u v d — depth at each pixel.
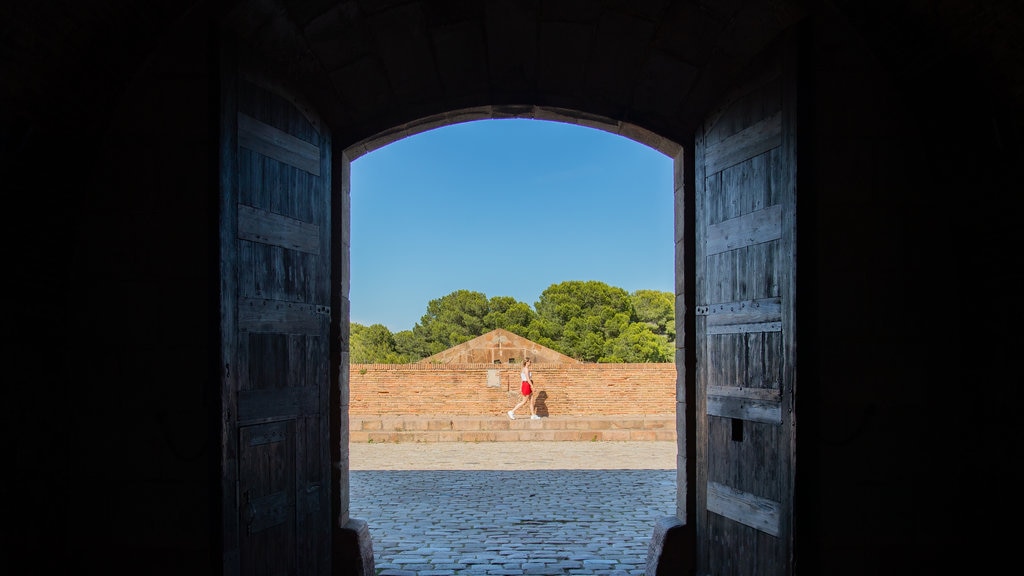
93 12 3.30
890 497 3.95
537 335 53.56
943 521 3.95
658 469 11.83
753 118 4.45
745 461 4.43
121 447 3.93
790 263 3.98
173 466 3.90
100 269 3.98
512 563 6.01
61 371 3.89
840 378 3.98
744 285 4.48
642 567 5.90
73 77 3.53
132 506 3.91
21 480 3.64
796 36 4.00
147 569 3.89
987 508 3.80
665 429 16.86
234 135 3.90
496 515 8.05
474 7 4.60
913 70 3.72
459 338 60.59
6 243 3.54
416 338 61.25
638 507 8.52
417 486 10.09
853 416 3.97
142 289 3.96
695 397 5.16
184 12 3.59
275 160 4.30
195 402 3.90
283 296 4.33
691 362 5.21
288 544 4.30
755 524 4.29
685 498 5.15
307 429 4.56
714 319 4.84
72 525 3.93
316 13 4.28
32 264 3.70
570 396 18.97
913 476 3.96
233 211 3.86
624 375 19.08
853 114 4.04
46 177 3.70
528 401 18.77
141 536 3.90
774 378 4.13
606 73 5.12
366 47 4.74
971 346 3.87
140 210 3.98
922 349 4.00
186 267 3.95
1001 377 3.70
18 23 3.06
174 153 3.99
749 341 4.39
